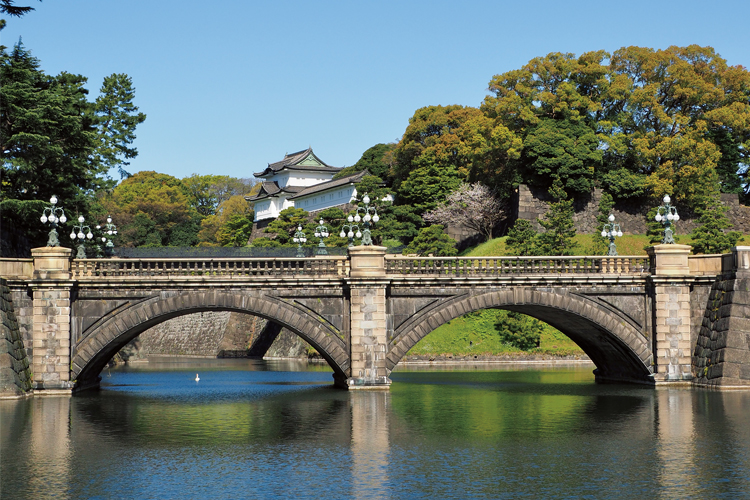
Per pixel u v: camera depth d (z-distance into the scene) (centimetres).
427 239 10550
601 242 10181
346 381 5566
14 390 5103
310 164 18238
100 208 10381
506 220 11331
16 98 7081
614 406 4938
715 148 10875
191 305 5466
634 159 11125
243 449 3656
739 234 9731
